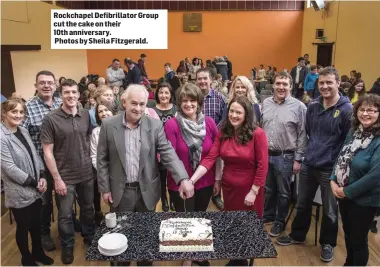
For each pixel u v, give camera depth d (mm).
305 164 2672
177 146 2285
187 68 11203
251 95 2881
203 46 13391
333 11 10188
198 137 2283
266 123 2844
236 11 13102
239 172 2289
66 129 2455
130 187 2107
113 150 2082
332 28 10266
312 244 2887
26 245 2451
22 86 7750
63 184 2486
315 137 2574
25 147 2373
